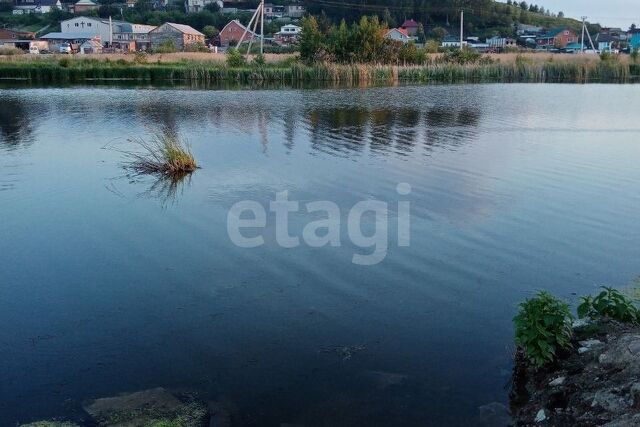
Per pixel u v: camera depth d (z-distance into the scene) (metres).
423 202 8.80
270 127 16.12
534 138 14.32
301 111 19.70
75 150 13.03
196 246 7.11
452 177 10.27
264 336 5.05
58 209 8.57
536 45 88.38
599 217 8.13
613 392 3.76
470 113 19.20
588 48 82.06
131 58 41.47
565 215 8.22
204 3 109.94
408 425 3.88
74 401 4.16
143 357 4.74
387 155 12.24
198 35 82.75
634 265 6.49
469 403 4.11
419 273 6.32
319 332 5.11
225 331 5.15
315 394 4.23
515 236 7.40
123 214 8.32
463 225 7.80
